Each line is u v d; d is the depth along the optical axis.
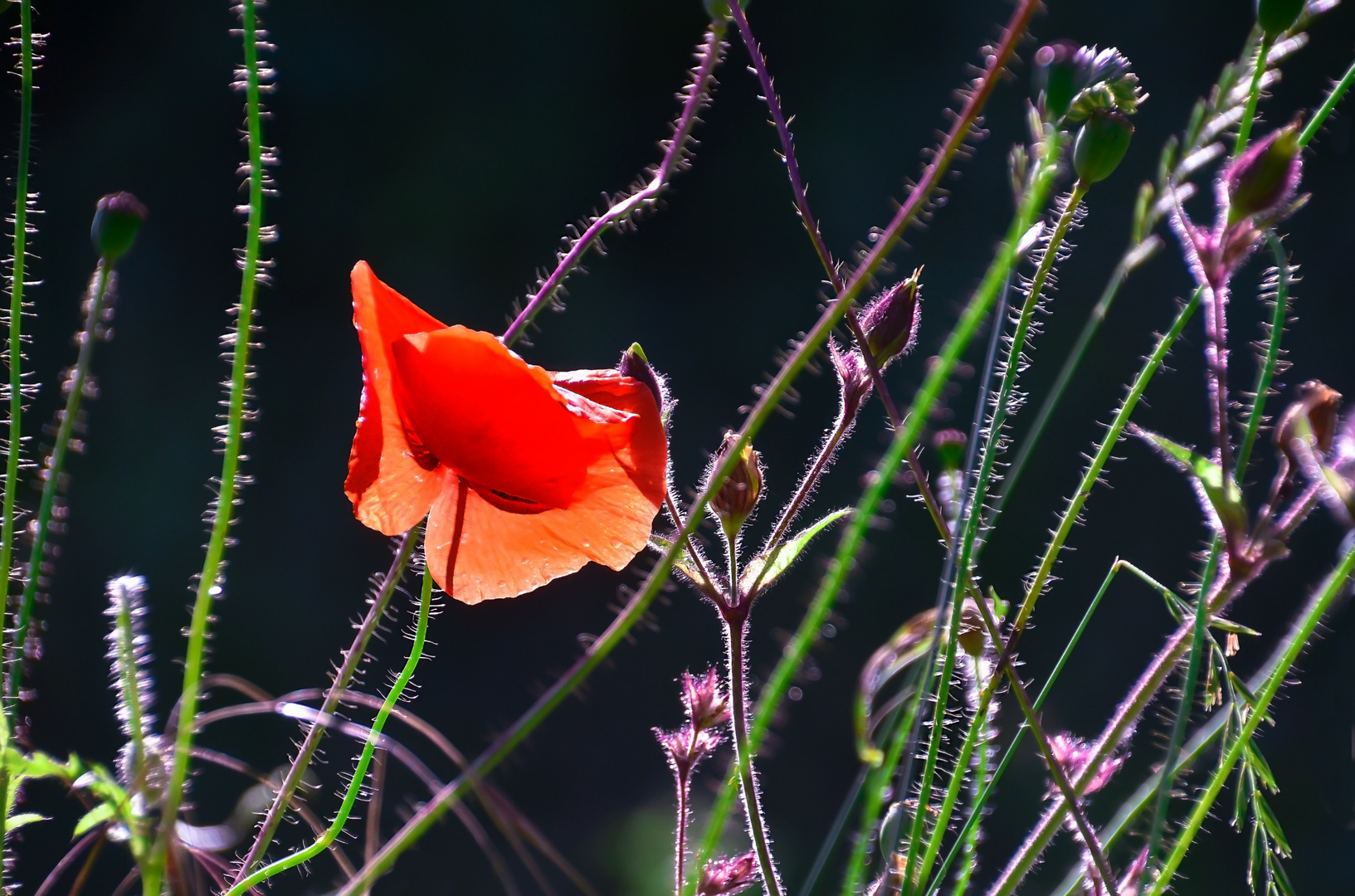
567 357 8.29
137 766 1.69
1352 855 5.14
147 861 1.68
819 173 8.54
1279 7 1.71
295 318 8.11
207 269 8.01
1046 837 1.73
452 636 7.04
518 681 6.96
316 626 7.23
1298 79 7.48
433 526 1.73
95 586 6.85
